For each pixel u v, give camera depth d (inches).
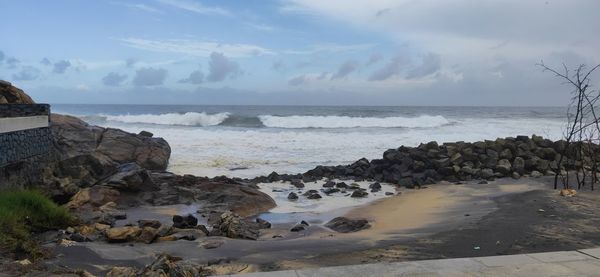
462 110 2874.0
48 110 542.9
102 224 389.1
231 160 844.6
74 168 566.3
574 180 564.1
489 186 598.2
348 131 1270.9
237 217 400.2
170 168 765.9
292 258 279.3
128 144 717.9
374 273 197.9
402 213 460.4
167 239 340.5
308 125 1427.2
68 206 450.6
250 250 304.0
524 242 293.6
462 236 319.3
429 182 653.3
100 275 238.5
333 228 404.5
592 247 277.4
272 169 781.9
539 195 462.6
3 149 409.4
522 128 1416.1
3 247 263.9
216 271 249.4
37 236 331.6
